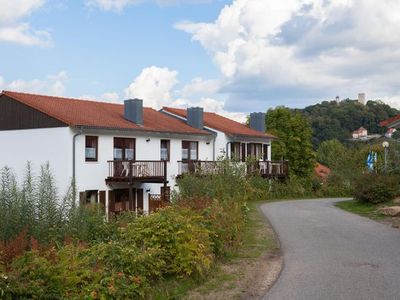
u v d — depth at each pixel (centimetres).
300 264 1070
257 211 2298
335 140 8069
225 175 2189
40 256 707
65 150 2545
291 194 3812
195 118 3581
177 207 1194
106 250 786
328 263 1076
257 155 3816
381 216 1980
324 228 1652
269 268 1033
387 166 3034
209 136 3541
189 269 889
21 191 1139
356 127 9088
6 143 2766
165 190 2766
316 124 9156
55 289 644
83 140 2605
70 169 2533
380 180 2448
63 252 757
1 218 1003
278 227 1683
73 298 646
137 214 1273
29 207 1048
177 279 895
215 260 1070
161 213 986
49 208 1073
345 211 2267
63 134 2556
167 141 3189
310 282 910
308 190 4000
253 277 950
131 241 909
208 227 1097
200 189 1838
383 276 947
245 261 1099
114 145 2800
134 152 2917
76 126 2509
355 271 993
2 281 591
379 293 830
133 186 2886
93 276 700
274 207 2580
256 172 3531
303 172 5381
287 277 951
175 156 3238
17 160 2722
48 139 2609
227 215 1269
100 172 2691
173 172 3203
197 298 804
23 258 664
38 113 2645
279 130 5347
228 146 3656
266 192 3569
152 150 3045
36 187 1245
